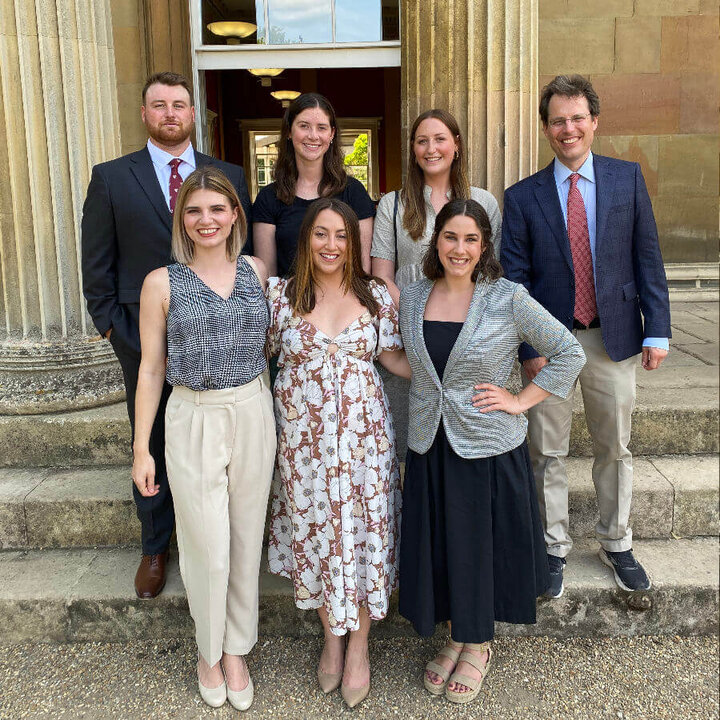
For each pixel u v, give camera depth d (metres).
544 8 5.61
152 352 2.22
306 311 2.25
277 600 2.72
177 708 2.38
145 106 2.51
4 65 3.19
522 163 3.38
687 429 3.27
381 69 10.34
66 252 3.36
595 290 2.45
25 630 2.71
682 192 5.87
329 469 2.22
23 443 3.32
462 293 2.27
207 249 2.18
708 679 2.47
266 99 10.44
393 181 10.64
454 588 2.25
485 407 2.20
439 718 2.33
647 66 5.68
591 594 2.66
